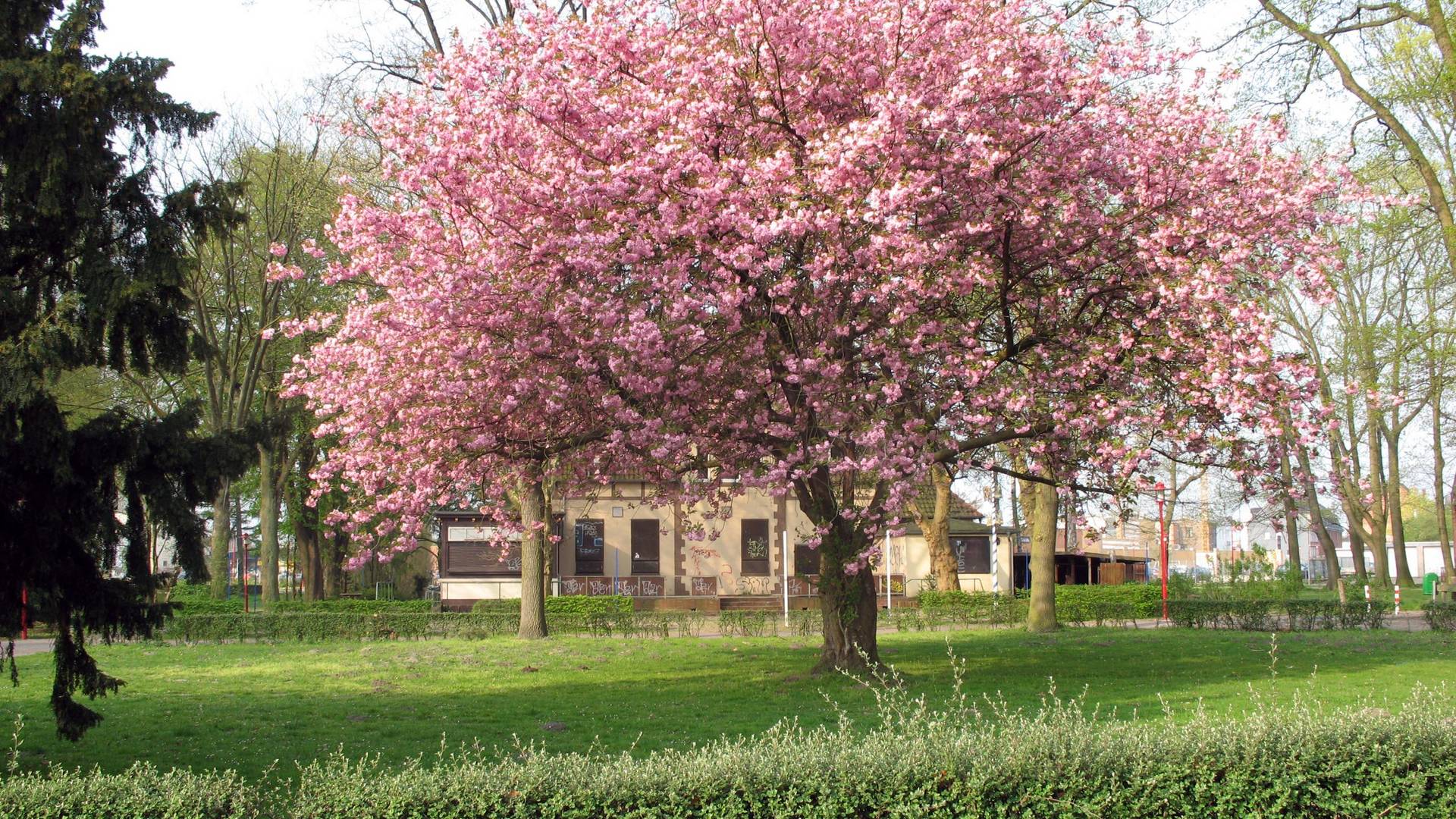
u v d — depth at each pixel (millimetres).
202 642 25234
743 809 5633
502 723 12219
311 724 12328
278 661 20484
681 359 11922
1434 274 24312
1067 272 12953
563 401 11953
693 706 13164
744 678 16047
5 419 8031
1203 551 69562
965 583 37781
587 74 12312
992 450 15008
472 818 5523
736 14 12055
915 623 26031
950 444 12648
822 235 11609
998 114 12062
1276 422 11094
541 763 6031
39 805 5461
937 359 12367
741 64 11914
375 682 16703
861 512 13711
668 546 36125
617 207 11812
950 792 5703
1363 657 17812
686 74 12016
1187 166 12430
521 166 12078
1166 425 11898
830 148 11125
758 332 12508
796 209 11406
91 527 8914
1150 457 12203
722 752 6188
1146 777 5922
